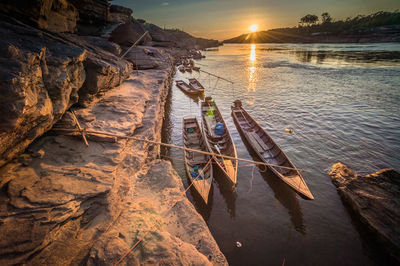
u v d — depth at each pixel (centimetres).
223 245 879
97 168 781
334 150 1480
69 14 1734
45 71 699
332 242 881
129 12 4766
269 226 964
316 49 10231
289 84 3394
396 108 2139
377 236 845
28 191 582
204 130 1700
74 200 609
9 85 491
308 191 1025
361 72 3950
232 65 5850
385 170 1067
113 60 1712
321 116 2069
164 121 2119
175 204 829
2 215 509
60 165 732
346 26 14638
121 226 655
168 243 614
